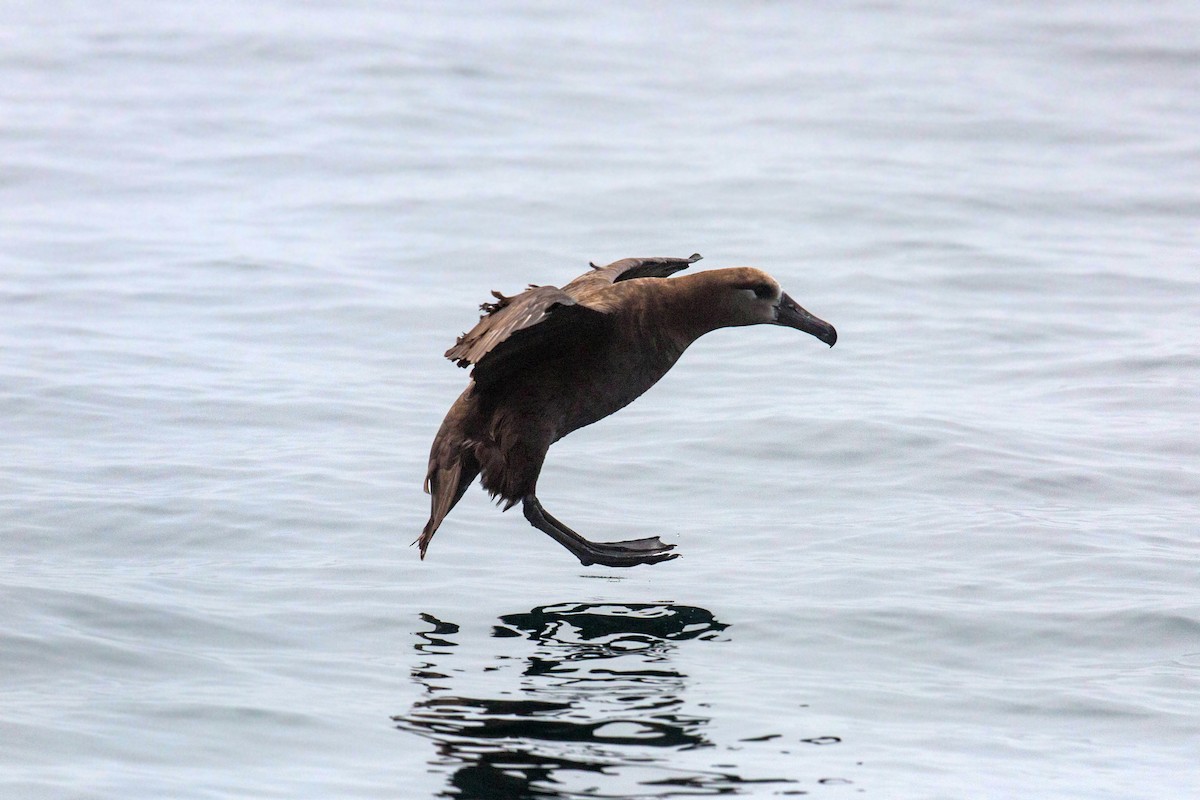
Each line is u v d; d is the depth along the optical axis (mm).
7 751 17078
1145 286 42062
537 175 54469
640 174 54594
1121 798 16734
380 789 16547
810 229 47875
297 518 25672
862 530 25641
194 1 87125
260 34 77062
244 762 17156
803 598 22641
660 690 19391
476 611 22172
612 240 46625
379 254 44688
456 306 39688
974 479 27984
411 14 84375
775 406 32062
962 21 82188
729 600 22641
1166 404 32438
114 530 24938
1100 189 53125
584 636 21250
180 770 16875
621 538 25500
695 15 85750
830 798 16578
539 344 21281
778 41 78938
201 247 44844
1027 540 24969
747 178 53844
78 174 53781
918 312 39656
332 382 33594
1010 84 69250
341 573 23453
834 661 20516
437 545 24938
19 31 78500
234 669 19766
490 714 18547
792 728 18391
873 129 61719
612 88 69000
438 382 33938
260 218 48625
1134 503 27016
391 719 18375
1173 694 19578
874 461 28953
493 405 21641
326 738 17812
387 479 27750
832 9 86562
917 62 73625
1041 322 38812
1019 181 53938
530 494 21953
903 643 21094
